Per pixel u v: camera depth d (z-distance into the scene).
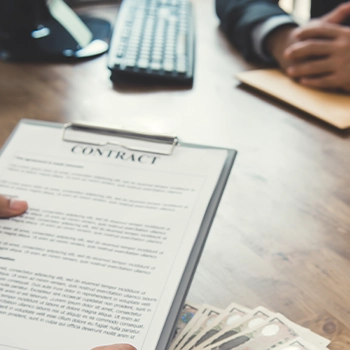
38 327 0.43
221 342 0.45
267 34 0.99
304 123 0.82
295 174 0.69
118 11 1.25
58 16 1.10
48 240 0.51
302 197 0.65
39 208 0.54
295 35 0.96
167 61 0.96
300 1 2.03
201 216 0.51
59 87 0.93
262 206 0.63
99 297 0.45
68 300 0.45
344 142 0.77
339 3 1.17
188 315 0.48
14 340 0.42
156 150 0.60
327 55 0.91
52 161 0.60
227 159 0.58
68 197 0.55
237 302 0.50
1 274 0.47
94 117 0.83
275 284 0.52
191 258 0.48
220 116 0.84
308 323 0.48
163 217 0.52
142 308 0.44
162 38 1.04
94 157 0.60
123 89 0.92
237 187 0.67
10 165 0.60
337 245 0.57
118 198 0.55
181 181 0.56
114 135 0.63
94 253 0.49
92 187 0.56
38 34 1.08
